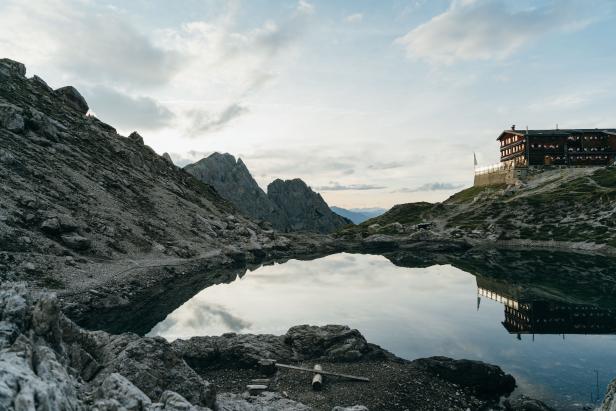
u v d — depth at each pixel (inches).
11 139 3764.8
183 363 951.6
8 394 469.7
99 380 821.9
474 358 1608.0
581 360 1560.0
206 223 5098.4
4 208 2738.7
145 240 3690.9
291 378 1382.9
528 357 1601.9
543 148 7421.3
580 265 3900.1
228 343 1615.4
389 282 3376.0
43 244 2635.3
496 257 4761.3
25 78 5551.2
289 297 2768.2
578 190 6269.7
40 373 621.6
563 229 5438.0
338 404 1205.1
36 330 793.6
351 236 7485.2
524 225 5900.6
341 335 1680.6
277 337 1748.3
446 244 5826.8
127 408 618.2
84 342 938.1
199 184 7475.4
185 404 671.8
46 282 2261.3
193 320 2164.1
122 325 2034.9
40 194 3233.3
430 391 1301.7
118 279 2694.4
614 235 4746.6
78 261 2704.2
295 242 6496.1
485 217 6604.3
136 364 869.2
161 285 2962.6
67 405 534.9
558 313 2266.2
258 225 6963.6
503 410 1202.0
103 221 3496.6
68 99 6077.8
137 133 6811.0
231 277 3587.6
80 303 2188.7
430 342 1814.7
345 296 2807.6
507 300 2613.2
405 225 7632.9
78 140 4923.7
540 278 3376.0
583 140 7342.5
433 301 2630.4
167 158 7327.8
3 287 855.1
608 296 2679.6
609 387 956.0
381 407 1192.8
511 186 7426.2
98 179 4281.5
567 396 1269.7
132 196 4512.8
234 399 1137.4
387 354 1651.1
